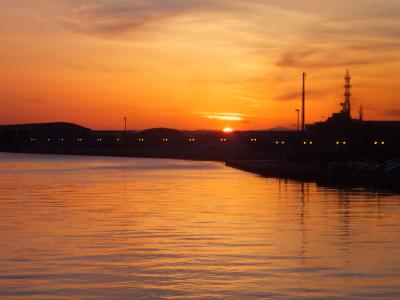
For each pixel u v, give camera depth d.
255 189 58.28
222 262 22.41
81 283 19.36
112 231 29.84
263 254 23.86
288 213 37.50
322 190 56.78
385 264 22.08
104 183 67.69
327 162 93.12
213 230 30.16
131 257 23.28
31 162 140.50
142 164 128.38
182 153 183.62
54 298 17.69
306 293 18.19
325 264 22.05
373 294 18.11
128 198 48.50
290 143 174.25
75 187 61.47
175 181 71.31
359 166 79.81
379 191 55.53
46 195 51.56
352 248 25.14
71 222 33.31
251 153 174.62
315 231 29.75
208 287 18.92
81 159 164.62
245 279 19.89
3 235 28.52
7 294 18.05
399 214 36.91
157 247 25.36
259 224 32.41
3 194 52.59
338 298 17.69
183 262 22.42
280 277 20.12
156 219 34.56
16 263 22.11
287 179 75.31
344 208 40.38
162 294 18.16
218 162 142.00
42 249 24.84
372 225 32.03
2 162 139.62
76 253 24.03
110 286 19.03
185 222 33.22
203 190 57.16
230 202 44.88
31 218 35.09
